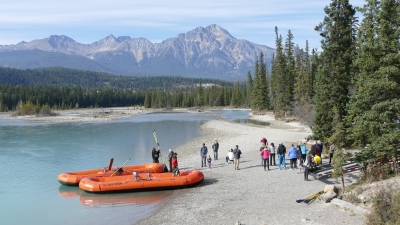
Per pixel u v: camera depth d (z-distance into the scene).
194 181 21.09
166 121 79.06
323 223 12.95
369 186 15.66
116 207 18.02
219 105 152.12
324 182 19.62
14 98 146.25
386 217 12.06
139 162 30.75
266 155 23.91
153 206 17.92
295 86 71.50
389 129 17.55
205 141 42.69
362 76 19.14
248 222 14.12
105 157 33.59
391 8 17.75
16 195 20.81
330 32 26.95
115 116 102.00
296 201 16.08
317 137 27.69
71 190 21.77
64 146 41.28
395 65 17.72
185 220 15.23
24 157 34.03
